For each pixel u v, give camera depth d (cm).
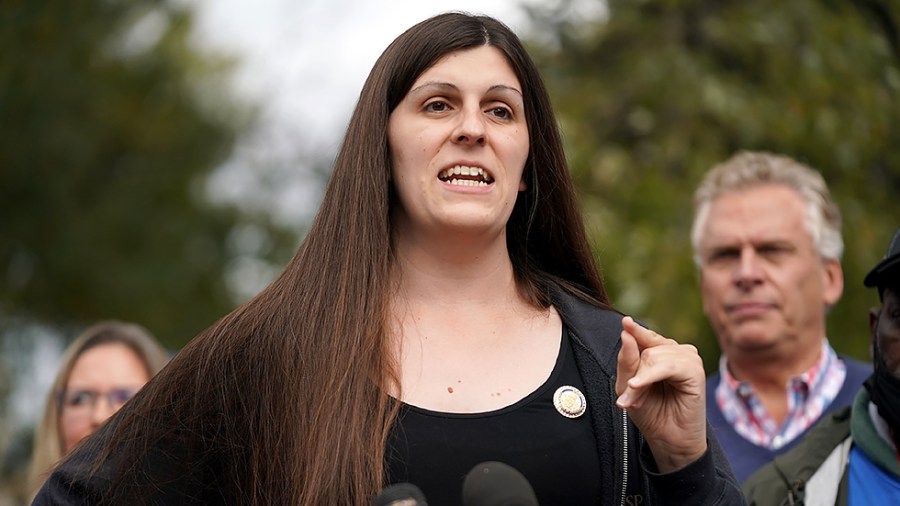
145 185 2158
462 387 391
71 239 2064
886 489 454
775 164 622
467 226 402
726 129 984
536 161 437
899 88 982
